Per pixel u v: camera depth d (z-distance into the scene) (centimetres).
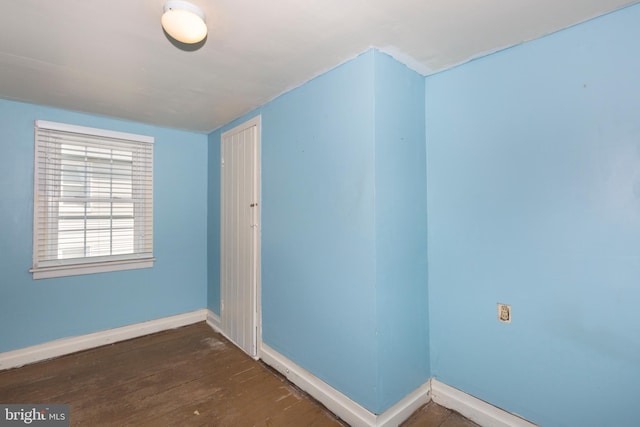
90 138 268
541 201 150
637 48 125
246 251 262
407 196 180
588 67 137
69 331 258
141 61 174
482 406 171
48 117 248
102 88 211
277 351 228
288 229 218
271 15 132
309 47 159
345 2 123
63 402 190
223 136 302
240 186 273
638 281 126
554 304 147
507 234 161
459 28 142
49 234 250
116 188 283
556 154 145
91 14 131
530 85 153
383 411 162
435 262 192
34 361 240
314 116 195
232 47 159
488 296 168
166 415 178
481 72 170
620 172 130
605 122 133
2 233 231
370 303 161
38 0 121
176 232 318
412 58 171
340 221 178
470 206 175
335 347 181
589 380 137
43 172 247
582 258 139
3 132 230
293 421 174
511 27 142
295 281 211
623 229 129
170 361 243
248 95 225
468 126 176
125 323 287
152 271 303
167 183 312
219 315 309
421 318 189
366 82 162
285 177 220
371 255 161
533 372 153
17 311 236
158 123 295
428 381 192
